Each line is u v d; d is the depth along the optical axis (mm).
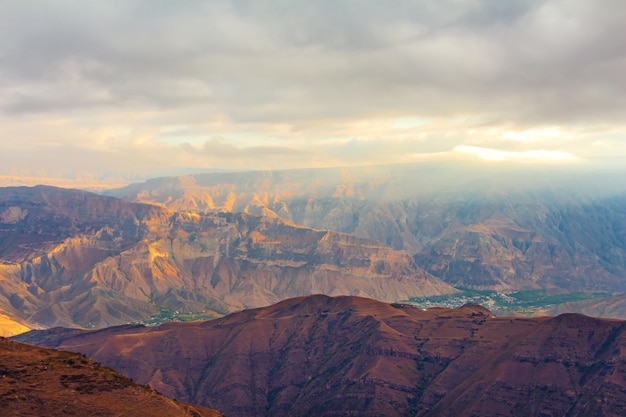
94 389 170625
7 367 173500
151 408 168250
